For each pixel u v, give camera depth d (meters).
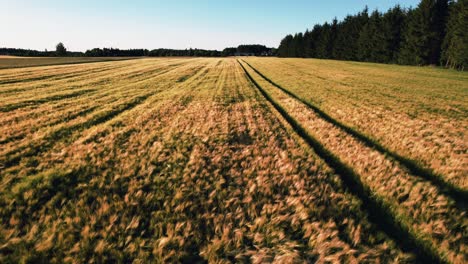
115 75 36.78
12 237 3.77
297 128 11.66
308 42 122.88
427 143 9.16
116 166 6.62
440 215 4.70
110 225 3.98
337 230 4.13
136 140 9.04
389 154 8.36
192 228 4.16
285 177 5.97
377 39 79.44
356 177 6.33
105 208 4.45
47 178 5.68
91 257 3.44
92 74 37.66
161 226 4.15
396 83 30.14
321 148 8.88
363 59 87.31
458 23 54.88
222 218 4.38
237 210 4.60
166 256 3.47
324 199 5.14
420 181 6.23
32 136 9.12
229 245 3.78
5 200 4.75
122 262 3.42
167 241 3.73
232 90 23.41
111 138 9.16
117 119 12.15
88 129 10.39
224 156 7.65
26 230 3.95
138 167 6.73
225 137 9.61
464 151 8.56
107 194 5.19
